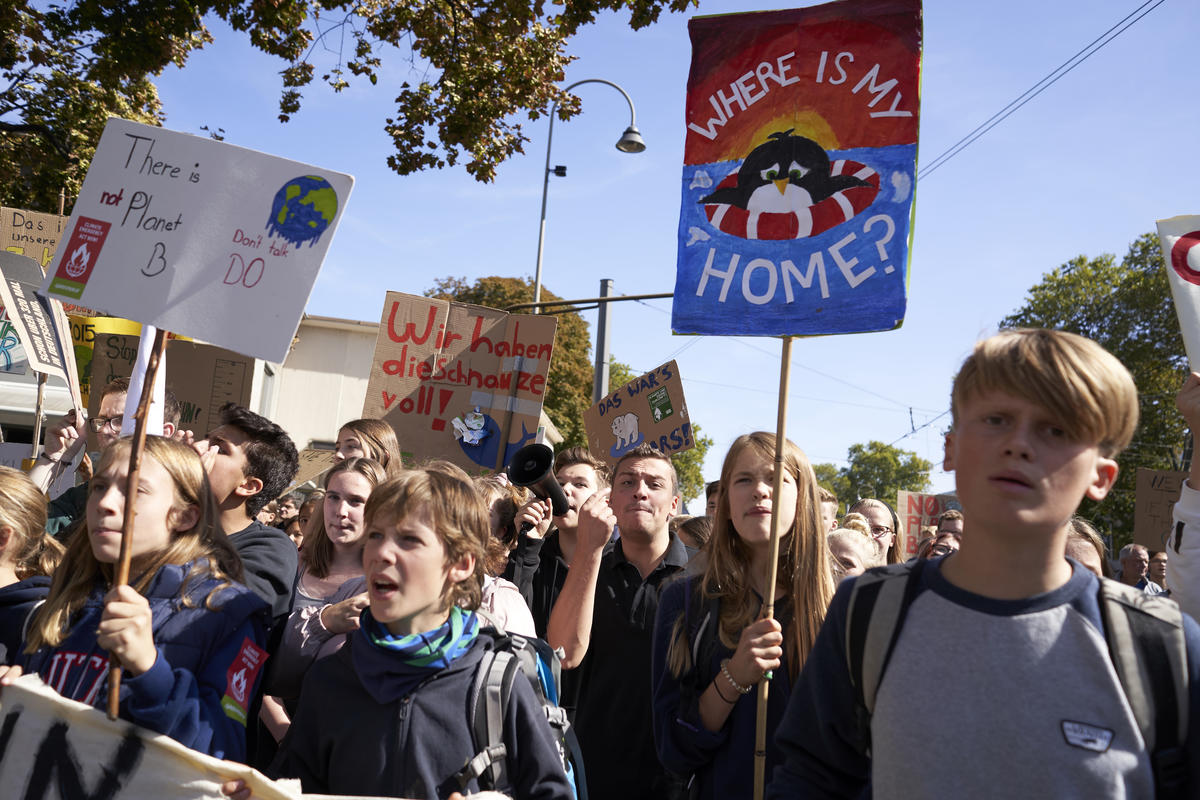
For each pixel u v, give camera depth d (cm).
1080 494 162
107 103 1359
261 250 255
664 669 298
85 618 257
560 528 450
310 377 2381
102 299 259
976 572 168
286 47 1098
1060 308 3684
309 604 350
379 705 237
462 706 236
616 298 1491
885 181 279
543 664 259
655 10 1024
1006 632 162
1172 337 3403
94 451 529
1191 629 159
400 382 638
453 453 627
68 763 223
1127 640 159
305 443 2356
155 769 218
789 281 286
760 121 296
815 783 190
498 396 630
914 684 166
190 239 259
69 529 409
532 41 1096
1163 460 3291
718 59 303
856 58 287
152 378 243
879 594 178
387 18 1085
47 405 1357
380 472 366
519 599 352
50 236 617
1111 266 3681
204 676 244
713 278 295
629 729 371
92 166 268
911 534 1132
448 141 1113
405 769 229
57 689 248
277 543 336
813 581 294
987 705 159
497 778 232
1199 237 309
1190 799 154
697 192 301
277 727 319
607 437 791
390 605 237
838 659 183
